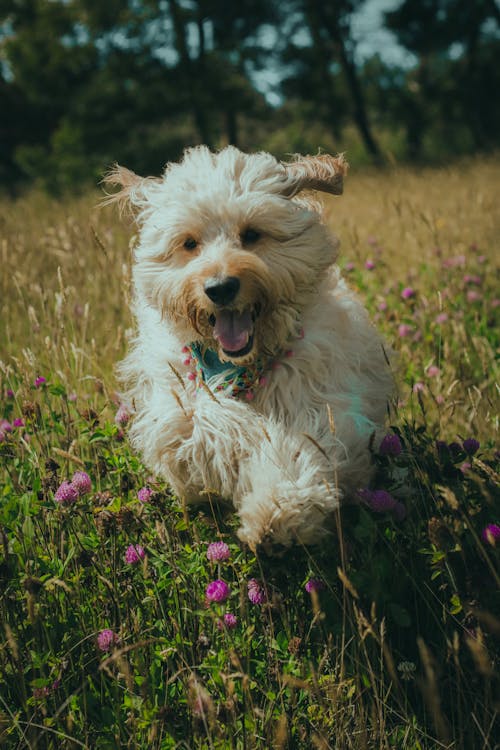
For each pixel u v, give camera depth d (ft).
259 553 8.73
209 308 9.77
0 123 118.62
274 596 8.33
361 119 112.57
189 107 92.84
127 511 8.69
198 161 10.72
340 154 11.37
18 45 94.73
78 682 8.30
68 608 8.98
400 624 8.04
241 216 9.86
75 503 9.22
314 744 7.38
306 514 8.53
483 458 11.48
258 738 7.39
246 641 8.04
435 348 14.73
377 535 9.40
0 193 91.04
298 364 10.14
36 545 9.73
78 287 19.20
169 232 10.19
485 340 14.65
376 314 17.24
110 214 27.30
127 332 12.45
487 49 119.55
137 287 10.87
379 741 7.59
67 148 87.40
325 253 10.50
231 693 6.90
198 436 9.97
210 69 95.30
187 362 10.55
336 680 8.21
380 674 8.26
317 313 10.64
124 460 10.62
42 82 94.73
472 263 23.49
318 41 110.83
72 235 22.89
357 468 9.87
